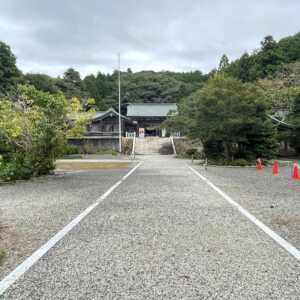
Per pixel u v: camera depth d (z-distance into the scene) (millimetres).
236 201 9297
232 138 26453
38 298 3393
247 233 5887
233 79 27547
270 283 3723
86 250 4945
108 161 32625
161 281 3785
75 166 25312
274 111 45500
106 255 4707
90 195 10570
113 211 7906
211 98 25266
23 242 5445
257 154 28516
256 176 17156
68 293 3496
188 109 37562
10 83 53438
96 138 51219
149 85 80875
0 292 3541
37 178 16344
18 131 15727
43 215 7594
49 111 16891
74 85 74375
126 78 88375
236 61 71750
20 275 4008
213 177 16344
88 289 3586
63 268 4223
